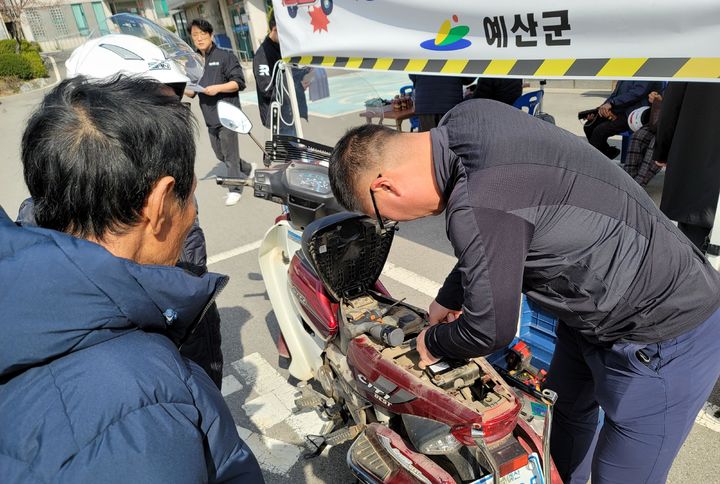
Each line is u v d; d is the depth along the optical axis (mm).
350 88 3562
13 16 27016
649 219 1369
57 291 780
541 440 1677
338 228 2082
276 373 3197
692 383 1453
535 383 2230
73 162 854
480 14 2193
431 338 1588
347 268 2205
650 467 1565
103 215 892
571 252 1323
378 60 2902
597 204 1305
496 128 1304
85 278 794
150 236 977
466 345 1412
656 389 1446
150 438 733
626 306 1376
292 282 2504
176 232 1035
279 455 2564
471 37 2293
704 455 2340
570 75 1900
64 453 701
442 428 1715
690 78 1566
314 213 2396
